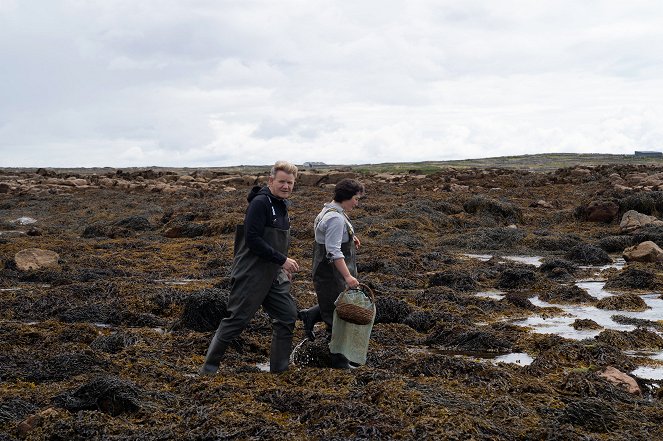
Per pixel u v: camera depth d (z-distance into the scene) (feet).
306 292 44.09
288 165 24.57
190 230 80.43
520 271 48.08
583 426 19.25
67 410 20.48
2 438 18.65
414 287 47.83
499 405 20.12
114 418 19.92
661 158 344.28
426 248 69.26
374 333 32.83
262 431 18.45
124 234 81.71
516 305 40.63
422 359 25.30
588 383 22.53
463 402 20.45
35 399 21.66
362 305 25.31
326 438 18.11
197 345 30.17
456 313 38.27
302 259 60.59
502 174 152.87
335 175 146.51
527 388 22.72
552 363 27.17
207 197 128.26
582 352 28.53
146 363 26.37
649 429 19.08
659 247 61.57
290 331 25.32
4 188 147.64
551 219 88.53
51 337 31.89
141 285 44.70
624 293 45.03
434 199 105.19
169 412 20.43
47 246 68.80
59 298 41.42
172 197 129.90
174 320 37.11
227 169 343.87
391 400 20.24
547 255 65.26
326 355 25.89
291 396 21.09
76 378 23.94
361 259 57.11
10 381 24.49
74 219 104.73
